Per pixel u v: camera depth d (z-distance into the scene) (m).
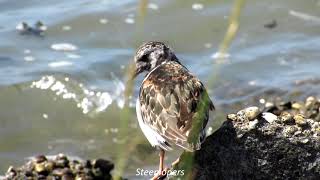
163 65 11.02
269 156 9.95
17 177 11.91
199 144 9.45
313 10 18.66
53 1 19.02
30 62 16.84
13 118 15.47
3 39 17.53
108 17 18.36
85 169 12.12
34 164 12.10
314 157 9.96
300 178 9.99
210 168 10.00
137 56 11.85
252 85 16.17
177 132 9.92
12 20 18.17
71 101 15.77
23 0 18.97
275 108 14.21
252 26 18.19
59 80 16.17
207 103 9.27
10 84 16.12
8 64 16.80
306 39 17.72
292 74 16.52
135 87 15.78
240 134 9.95
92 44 17.58
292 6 18.77
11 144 14.72
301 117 10.20
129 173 13.16
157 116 10.34
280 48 17.44
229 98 15.77
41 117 15.49
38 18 18.27
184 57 17.27
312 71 16.56
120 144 8.76
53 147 14.57
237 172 9.98
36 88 16.08
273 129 9.98
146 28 18.19
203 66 16.84
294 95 15.65
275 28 18.09
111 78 16.31
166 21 18.41
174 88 10.38
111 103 15.61
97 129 15.08
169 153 13.67
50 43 17.55
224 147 9.98
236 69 16.73
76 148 14.49
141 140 14.22
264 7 18.73
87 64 16.72
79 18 18.27
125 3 18.83
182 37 17.98
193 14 18.61
